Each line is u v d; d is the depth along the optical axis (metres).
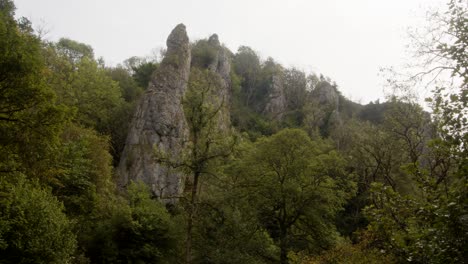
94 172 25.27
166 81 43.25
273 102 80.38
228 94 70.81
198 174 19.62
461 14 9.58
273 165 29.31
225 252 21.47
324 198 27.55
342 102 88.88
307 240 27.38
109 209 25.73
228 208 22.84
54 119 12.69
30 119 12.47
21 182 14.86
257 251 24.89
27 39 13.07
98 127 43.16
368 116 81.25
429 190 8.84
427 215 8.30
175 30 49.84
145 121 40.03
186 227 22.05
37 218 14.33
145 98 41.81
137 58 72.31
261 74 88.25
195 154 19.33
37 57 12.70
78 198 22.89
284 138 29.53
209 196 22.48
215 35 78.44
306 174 28.62
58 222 15.07
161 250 24.30
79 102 40.88
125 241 24.16
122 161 38.78
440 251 7.33
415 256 8.20
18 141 12.52
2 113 12.46
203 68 68.31
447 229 7.39
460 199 7.44
